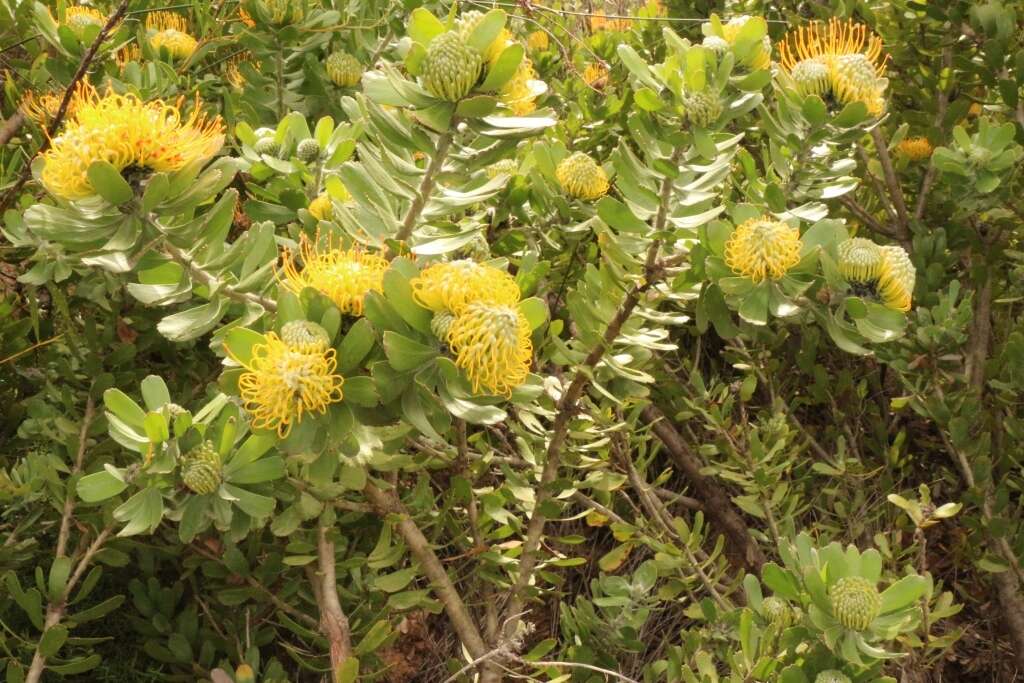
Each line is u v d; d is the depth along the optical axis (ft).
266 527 6.18
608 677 6.16
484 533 6.03
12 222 5.78
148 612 5.99
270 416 4.45
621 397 5.95
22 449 6.56
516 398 4.65
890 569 6.41
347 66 6.87
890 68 7.77
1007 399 6.84
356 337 4.46
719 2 8.34
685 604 7.02
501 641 5.62
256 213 5.90
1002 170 6.35
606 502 6.40
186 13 7.38
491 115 4.73
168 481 4.88
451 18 4.65
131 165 4.54
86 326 6.05
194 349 6.47
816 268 5.02
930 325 6.41
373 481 5.45
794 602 5.28
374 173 4.94
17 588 5.43
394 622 6.09
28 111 6.44
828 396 7.22
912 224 7.11
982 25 6.75
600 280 5.57
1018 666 6.84
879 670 5.16
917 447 7.98
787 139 5.41
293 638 6.45
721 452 6.87
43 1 6.95
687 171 5.27
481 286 4.48
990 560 6.56
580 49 8.22
